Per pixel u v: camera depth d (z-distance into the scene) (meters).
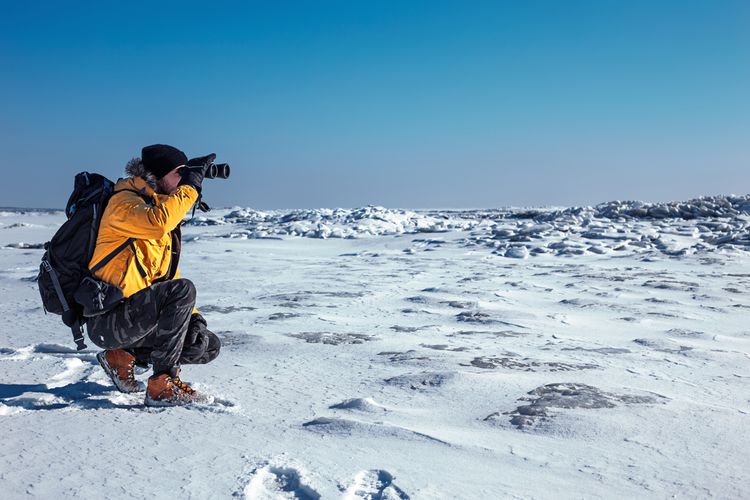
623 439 2.62
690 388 3.60
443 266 11.67
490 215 30.83
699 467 2.31
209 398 3.15
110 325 3.05
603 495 2.05
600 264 11.73
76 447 2.43
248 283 8.96
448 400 3.22
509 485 2.12
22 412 2.93
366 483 2.13
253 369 3.93
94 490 2.02
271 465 2.24
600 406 3.09
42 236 22.25
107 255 2.99
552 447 2.52
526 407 3.06
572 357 4.40
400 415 2.95
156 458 2.31
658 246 14.12
